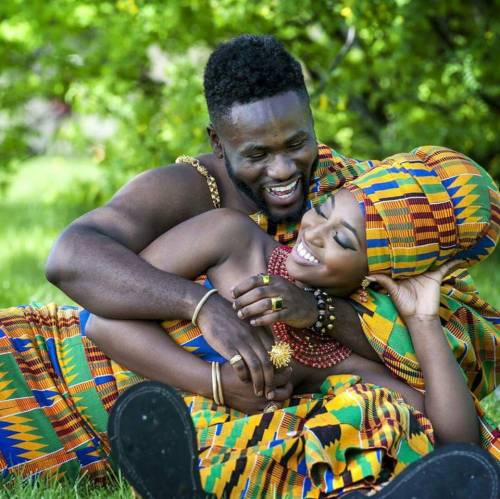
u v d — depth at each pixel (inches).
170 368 157.2
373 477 139.6
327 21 373.7
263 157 166.4
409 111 378.9
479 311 177.6
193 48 407.2
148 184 175.0
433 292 158.4
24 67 471.8
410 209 154.7
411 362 157.4
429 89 380.2
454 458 130.3
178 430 134.7
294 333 159.0
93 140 470.6
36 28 430.9
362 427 143.5
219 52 166.7
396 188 155.6
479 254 162.6
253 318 152.1
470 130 377.1
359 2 346.6
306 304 154.4
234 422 148.9
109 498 156.3
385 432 141.3
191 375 156.1
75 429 164.9
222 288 160.9
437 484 130.0
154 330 159.8
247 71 163.3
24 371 166.2
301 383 161.5
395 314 158.9
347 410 144.1
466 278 179.5
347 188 157.8
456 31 381.7
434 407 153.5
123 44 400.2
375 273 158.1
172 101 370.9
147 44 401.4
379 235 154.4
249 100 163.5
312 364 159.6
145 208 173.2
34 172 719.1
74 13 420.8
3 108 478.3
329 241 154.9
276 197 169.0
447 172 159.0
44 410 164.7
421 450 145.8
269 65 163.9
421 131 374.0
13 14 429.4
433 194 156.4
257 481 142.4
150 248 165.2
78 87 448.1
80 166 737.0
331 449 141.1
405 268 156.3
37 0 423.5
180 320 161.2
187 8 380.8
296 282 161.8
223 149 171.2
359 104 400.2
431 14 361.4
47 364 169.2
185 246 162.1
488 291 322.3
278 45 167.0
